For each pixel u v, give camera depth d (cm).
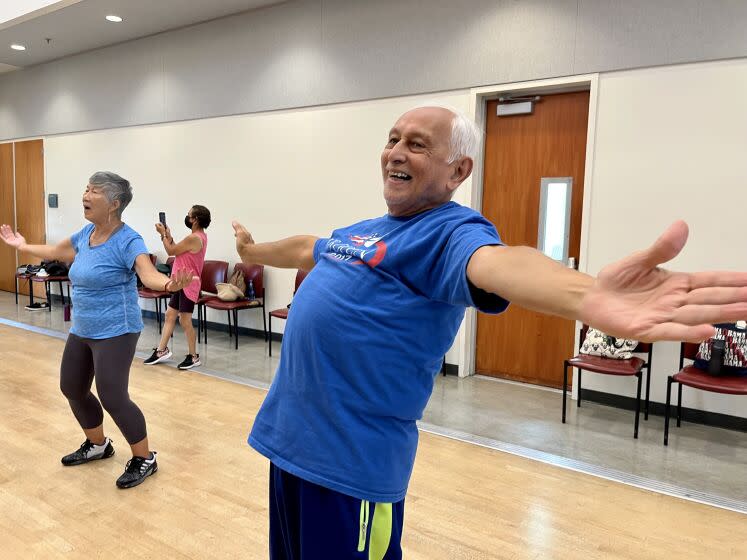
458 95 448
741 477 289
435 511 249
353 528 115
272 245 175
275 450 122
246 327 602
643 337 69
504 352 464
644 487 276
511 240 451
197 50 609
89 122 730
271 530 136
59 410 365
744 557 220
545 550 222
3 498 254
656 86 369
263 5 545
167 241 312
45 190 804
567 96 418
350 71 500
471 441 330
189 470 286
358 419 113
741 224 349
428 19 454
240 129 586
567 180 422
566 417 376
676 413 374
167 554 215
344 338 111
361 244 119
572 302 77
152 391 411
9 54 730
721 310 66
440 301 108
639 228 382
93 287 253
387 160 119
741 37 339
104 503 251
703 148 357
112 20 589
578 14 390
